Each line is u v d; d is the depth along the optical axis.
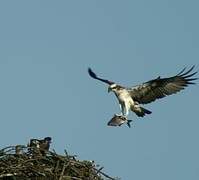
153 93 44.50
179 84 44.47
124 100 44.25
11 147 42.72
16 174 42.31
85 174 42.84
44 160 42.81
